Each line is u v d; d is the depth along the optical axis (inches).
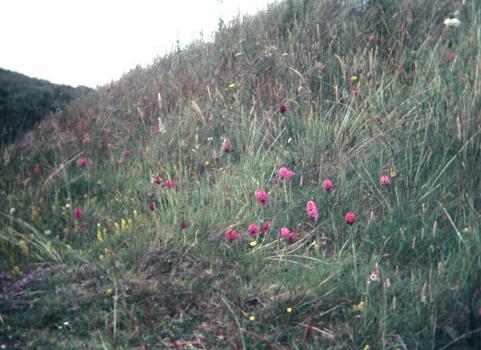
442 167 174.2
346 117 196.2
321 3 287.1
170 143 218.8
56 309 129.6
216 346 121.6
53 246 156.6
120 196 185.2
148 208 172.9
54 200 183.6
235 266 146.9
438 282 129.7
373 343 120.6
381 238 156.0
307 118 209.8
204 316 131.1
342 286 137.3
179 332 125.2
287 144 204.7
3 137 255.8
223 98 240.2
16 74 402.9
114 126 257.4
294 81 237.8
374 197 171.2
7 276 142.4
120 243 156.9
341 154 186.2
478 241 140.3
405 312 125.7
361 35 252.1
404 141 183.8
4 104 316.8
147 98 274.4
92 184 196.5
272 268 146.2
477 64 196.1
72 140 236.5
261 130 211.5
